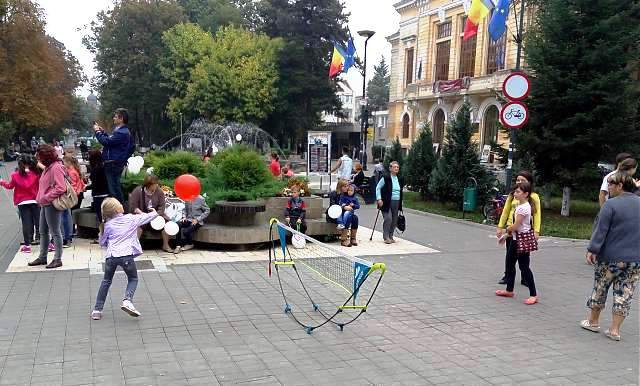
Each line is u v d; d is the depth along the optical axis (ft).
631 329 20.52
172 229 30.71
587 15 51.21
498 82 113.09
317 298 23.16
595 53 49.32
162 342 17.52
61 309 20.58
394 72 169.68
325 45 162.09
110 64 171.94
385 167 78.02
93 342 17.31
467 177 56.49
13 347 16.75
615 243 19.07
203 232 32.42
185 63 158.10
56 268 26.89
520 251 23.49
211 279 25.88
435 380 15.25
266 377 15.06
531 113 53.42
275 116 165.27
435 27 143.13
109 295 22.62
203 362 15.98
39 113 139.44
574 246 38.81
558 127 51.21
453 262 32.09
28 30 133.08
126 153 31.99
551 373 15.99
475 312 22.12
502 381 15.30
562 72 50.98
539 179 56.03
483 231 45.39
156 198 31.04
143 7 169.17
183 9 188.34
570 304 23.71
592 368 16.48
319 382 14.84
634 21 51.75
